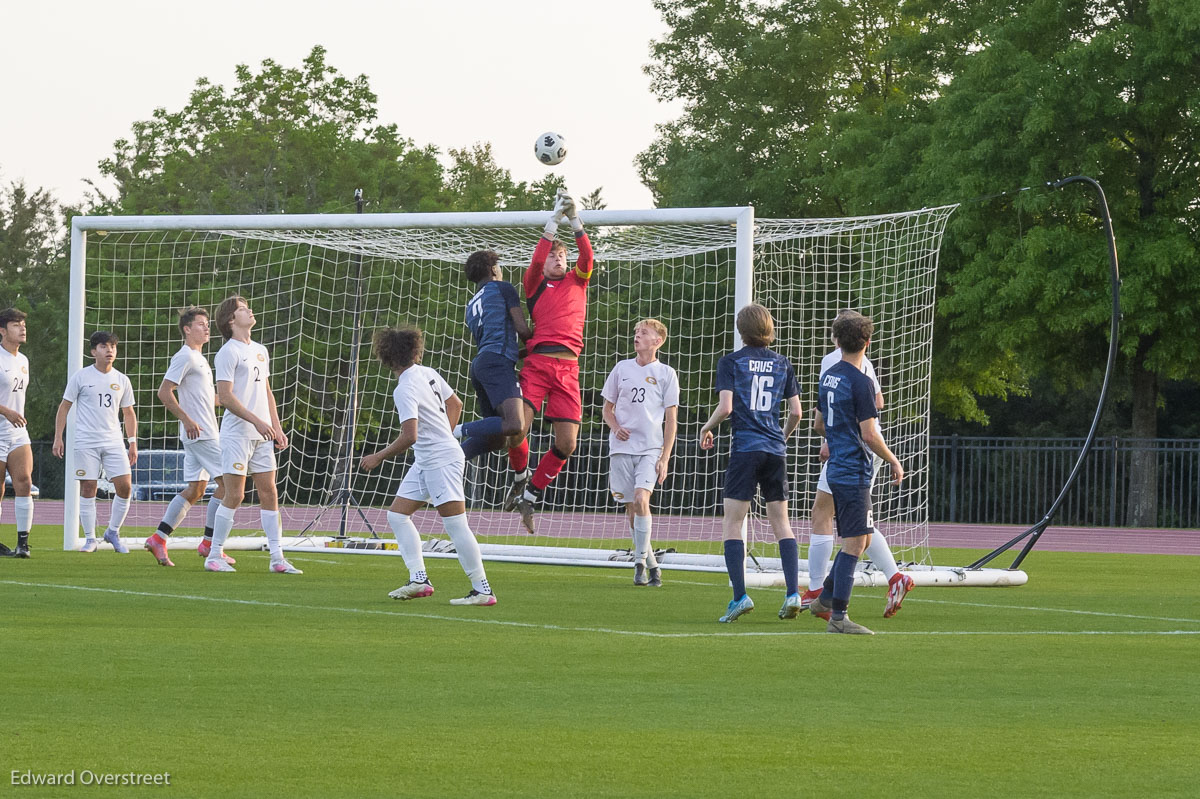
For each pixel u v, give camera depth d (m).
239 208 164.25
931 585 45.94
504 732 18.31
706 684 22.42
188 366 47.91
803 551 62.84
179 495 48.75
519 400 39.31
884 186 117.00
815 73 144.00
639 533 44.34
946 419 152.38
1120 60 104.00
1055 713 20.28
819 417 34.41
